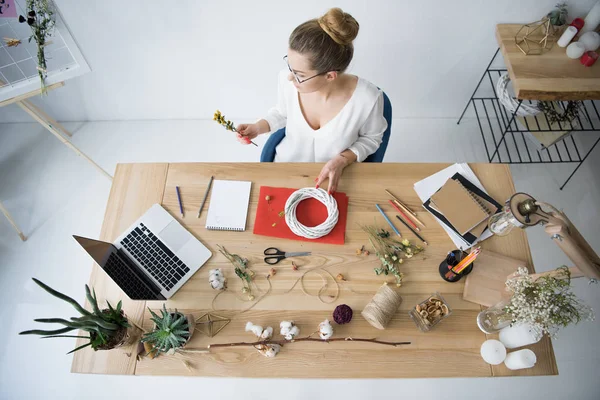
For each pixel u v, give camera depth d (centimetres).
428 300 131
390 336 131
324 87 151
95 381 205
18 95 191
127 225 150
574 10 202
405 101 265
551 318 110
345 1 199
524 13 204
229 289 138
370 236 145
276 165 159
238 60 235
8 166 267
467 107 269
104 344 119
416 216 149
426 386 203
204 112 279
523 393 201
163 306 128
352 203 151
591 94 184
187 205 152
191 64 238
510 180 154
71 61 226
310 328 132
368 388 204
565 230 115
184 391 204
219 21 210
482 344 128
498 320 126
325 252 143
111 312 121
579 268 120
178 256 142
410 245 143
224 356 129
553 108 221
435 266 141
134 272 136
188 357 129
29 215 249
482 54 229
